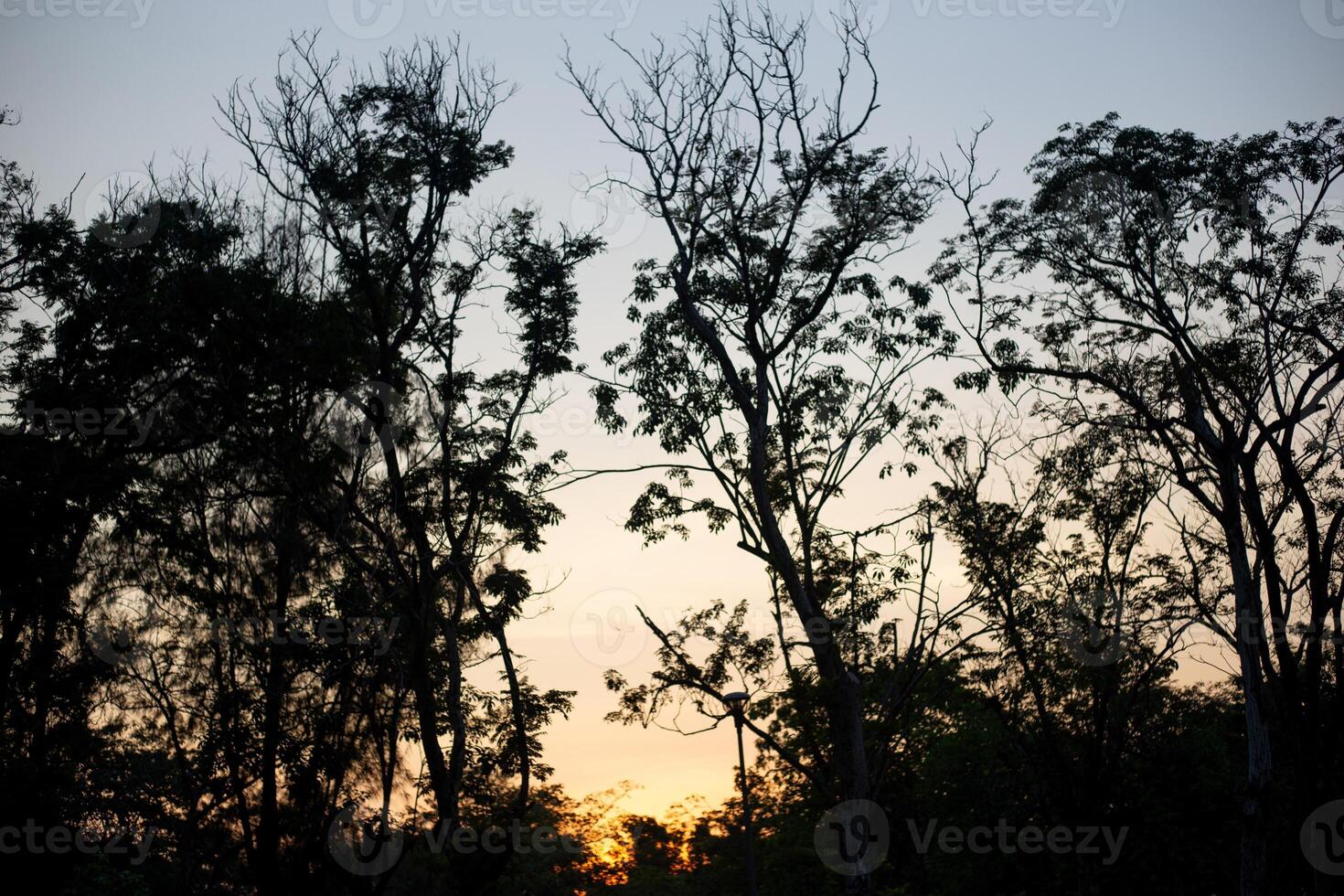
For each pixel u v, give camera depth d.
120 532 29.05
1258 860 28.31
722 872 47.06
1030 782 35.53
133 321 26.20
